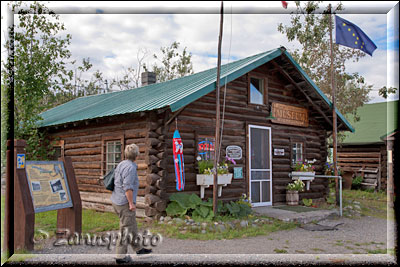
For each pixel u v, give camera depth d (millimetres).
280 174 12102
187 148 9555
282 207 11305
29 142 13016
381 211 12016
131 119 9859
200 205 8906
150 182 8750
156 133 9102
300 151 12977
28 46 14078
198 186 9648
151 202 8648
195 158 9672
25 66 13719
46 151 13438
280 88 12430
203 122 9984
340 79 19797
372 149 18531
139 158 9398
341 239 7613
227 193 10398
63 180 7023
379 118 21078
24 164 6363
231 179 10359
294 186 11859
